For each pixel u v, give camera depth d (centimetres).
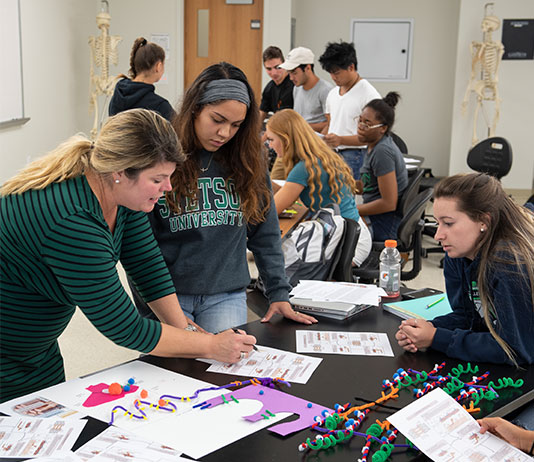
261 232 220
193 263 207
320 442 128
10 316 155
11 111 565
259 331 190
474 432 133
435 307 206
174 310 180
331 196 315
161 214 203
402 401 148
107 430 133
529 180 801
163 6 765
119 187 145
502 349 167
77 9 728
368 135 379
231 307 215
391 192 374
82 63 755
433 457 125
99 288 145
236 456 125
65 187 144
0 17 534
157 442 129
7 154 566
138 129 140
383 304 212
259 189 212
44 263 147
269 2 757
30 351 165
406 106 860
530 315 164
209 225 205
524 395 153
